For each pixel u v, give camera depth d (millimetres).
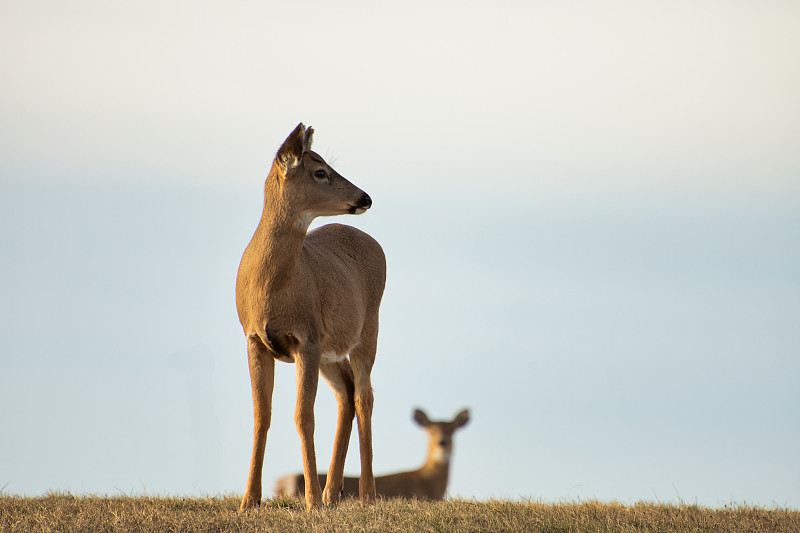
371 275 22891
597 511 19719
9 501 19344
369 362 22172
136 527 17016
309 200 19062
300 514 18031
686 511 20094
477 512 18859
